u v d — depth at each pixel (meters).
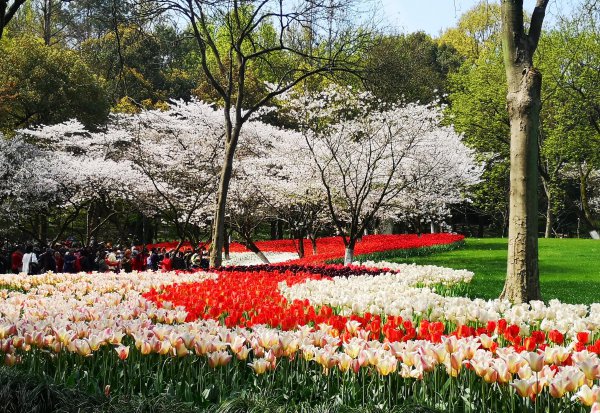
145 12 18.38
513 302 10.84
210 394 5.33
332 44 21.12
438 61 53.66
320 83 29.56
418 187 26.78
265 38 35.91
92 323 6.12
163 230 48.38
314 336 5.65
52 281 12.95
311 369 5.67
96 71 39.16
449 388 5.13
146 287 11.58
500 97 39.56
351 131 22.89
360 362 4.95
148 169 28.08
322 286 10.37
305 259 22.80
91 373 5.49
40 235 34.75
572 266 21.23
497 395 4.96
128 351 5.38
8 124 35.84
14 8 11.61
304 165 24.39
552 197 44.19
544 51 36.72
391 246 25.95
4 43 38.66
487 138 41.22
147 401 4.59
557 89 36.91
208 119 27.86
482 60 41.69
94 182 28.81
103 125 35.28
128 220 41.91
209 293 9.12
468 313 6.94
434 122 22.34
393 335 5.56
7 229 32.72
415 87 39.66
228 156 19.45
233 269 16.09
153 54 36.84
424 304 7.45
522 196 10.93
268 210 27.91
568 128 37.91
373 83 22.09
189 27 23.97
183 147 28.19
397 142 22.41
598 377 4.47
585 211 41.22
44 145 32.69
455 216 56.88
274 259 30.44
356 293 9.77
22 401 4.54
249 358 5.92
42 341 5.57
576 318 6.91
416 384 5.25
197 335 5.39
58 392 4.68
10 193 28.59
